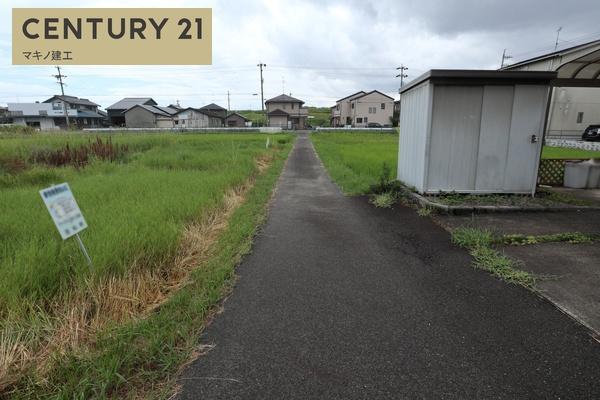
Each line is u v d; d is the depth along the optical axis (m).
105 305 2.44
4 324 2.05
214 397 1.73
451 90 5.68
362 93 57.78
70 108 51.97
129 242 2.98
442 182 5.96
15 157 8.24
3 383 1.75
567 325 2.33
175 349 2.06
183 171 7.66
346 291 2.84
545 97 5.62
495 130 5.75
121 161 9.84
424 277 3.10
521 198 5.77
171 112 59.84
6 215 3.73
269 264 3.40
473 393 1.74
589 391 1.75
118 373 1.80
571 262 3.36
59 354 1.93
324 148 17.69
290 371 1.91
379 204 5.90
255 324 2.36
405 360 1.99
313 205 5.98
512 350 2.07
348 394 1.74
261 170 10.08
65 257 2.78
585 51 5.73
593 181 6.81
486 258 3.45
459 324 2.35
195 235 3.80
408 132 6.86
